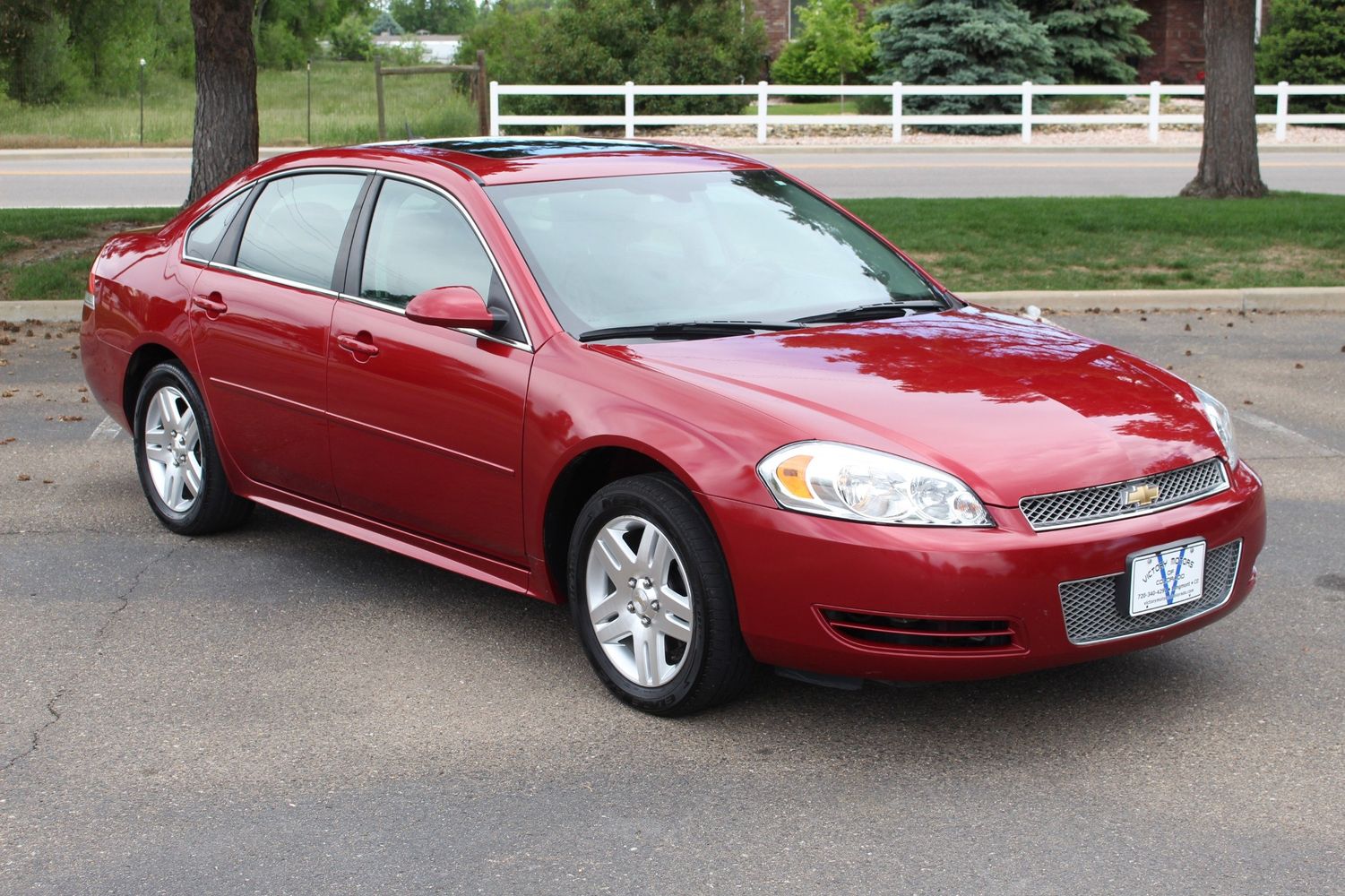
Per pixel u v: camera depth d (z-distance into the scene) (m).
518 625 5.22
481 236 4.95
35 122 32.03
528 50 33.22
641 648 4.41
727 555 4.09
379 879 3.48
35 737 4.29
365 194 5.44
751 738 4.27
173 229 6.36
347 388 5.22
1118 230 14.55
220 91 13.48
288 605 5.43
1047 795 3.89
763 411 4.14
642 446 4.25
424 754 4.17
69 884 3.46
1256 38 33.59
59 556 5.99
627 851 3.60
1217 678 4.69
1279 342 10.64
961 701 4.54
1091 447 4.13
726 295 5.00
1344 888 3.38
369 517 5.40
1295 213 15.16
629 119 27.03
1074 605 4.01
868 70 35.97
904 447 4.01
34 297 11.80
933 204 16.19
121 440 7.89
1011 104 30.00
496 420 4.69
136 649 4.99
